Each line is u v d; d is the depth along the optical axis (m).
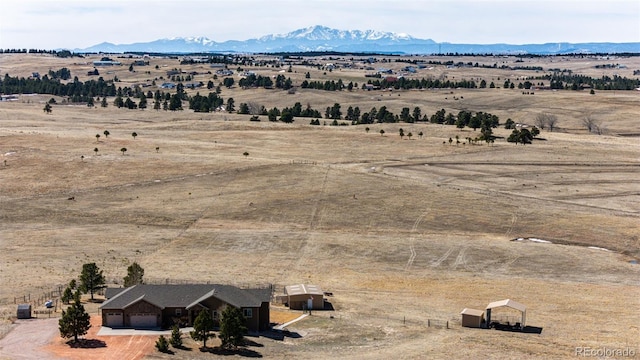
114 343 71.06
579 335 78.25
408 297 95.31
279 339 75.94
